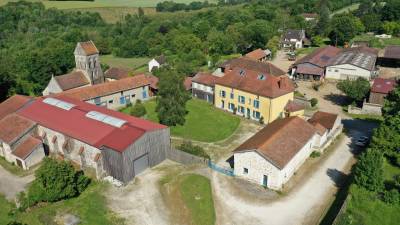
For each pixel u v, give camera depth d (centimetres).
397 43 14700
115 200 5103
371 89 8075
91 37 17388
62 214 4825
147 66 14075
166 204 4991
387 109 6159
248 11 18862
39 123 6538
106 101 8688
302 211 4806
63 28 17962
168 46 16112
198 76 9638
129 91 9119
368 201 4769
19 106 7356
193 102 9212
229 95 8331
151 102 9344
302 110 7944
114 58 16275
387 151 5819
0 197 5319
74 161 6203
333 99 9194
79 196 5225
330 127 6581
